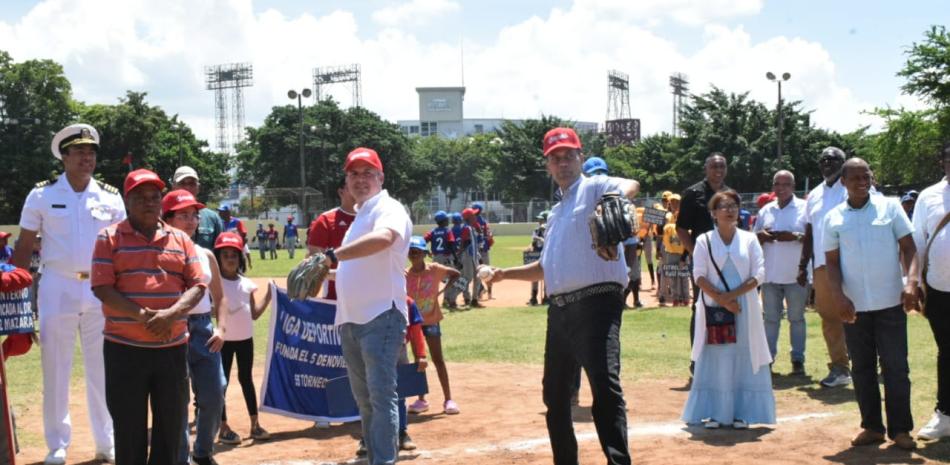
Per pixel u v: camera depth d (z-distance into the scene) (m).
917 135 58.88
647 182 77.62
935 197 6.82
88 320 7.10
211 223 9.80
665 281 17.97
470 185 93.25
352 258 5.57
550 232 5.75
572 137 5.74
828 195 9.14
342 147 78.94
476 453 7.03
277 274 29.31
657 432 7.52
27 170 64.38
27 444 7.80
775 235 9.99
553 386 5.81
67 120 69.00
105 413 7.17
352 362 6.06
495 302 20.34
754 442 7.02
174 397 5.62
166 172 77.44
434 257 18.94
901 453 6.46
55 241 7.06
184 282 5.68
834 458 6.41
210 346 6.46
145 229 5.54
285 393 8.08
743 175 66.75
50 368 7.07
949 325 6.72
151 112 71.06
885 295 6.57
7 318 6.79
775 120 67.12
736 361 7.58
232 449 7.47
